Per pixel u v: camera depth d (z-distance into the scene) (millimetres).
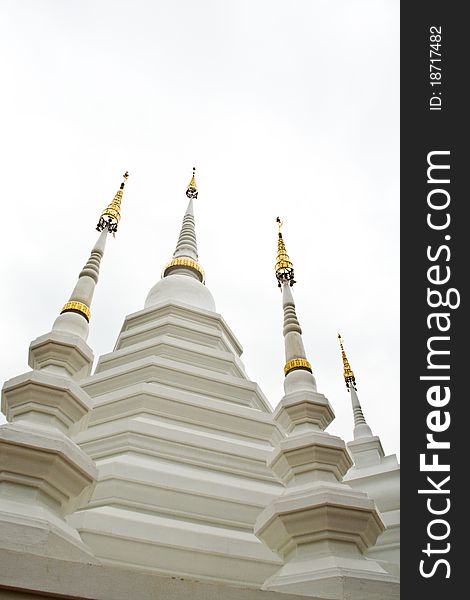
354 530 7789
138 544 10922
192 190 31453
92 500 12164
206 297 23344
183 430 14867
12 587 5133
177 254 26344
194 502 12641
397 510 15391
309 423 9391
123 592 5391
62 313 9922
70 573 5395
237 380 18031
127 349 19156
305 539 7805
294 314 11445
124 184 14125
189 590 5586
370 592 6887
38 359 9125
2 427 7324
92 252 11477
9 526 6148
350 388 23156
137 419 15062
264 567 11492
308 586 6957
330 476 8633
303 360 10422
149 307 21797
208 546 11336
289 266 12883
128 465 12766
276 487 14500
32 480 7051
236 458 14711
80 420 8664
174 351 18562
